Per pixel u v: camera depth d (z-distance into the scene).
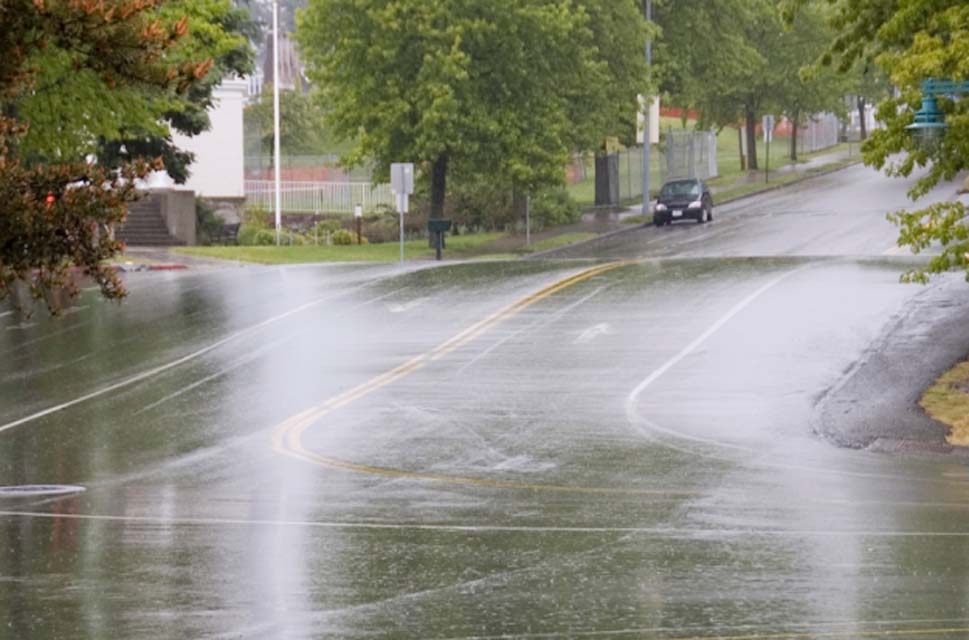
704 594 21.39
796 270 71.88
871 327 55.75
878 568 23.05
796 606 20.45
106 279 23.30
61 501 32.19
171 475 35.81
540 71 107.94
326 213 137.12
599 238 116.00
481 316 62.06
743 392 46.25
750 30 164.75
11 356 56.53
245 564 24.39
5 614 20.80
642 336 56.28
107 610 21.00
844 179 156.50
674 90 145.75
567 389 47.50
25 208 21.78
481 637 19.03
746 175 167.12
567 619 19.97
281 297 69.31
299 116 188.00
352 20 106.50
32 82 24.77
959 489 31.84
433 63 104.00
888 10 53.00
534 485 33.25
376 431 41.53
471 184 122.69
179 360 54.69
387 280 74.19
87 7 21.42
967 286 63.88
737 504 30.02
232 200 137.00
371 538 26.75
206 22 74.12
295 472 35.75
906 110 45.06
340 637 19.12
